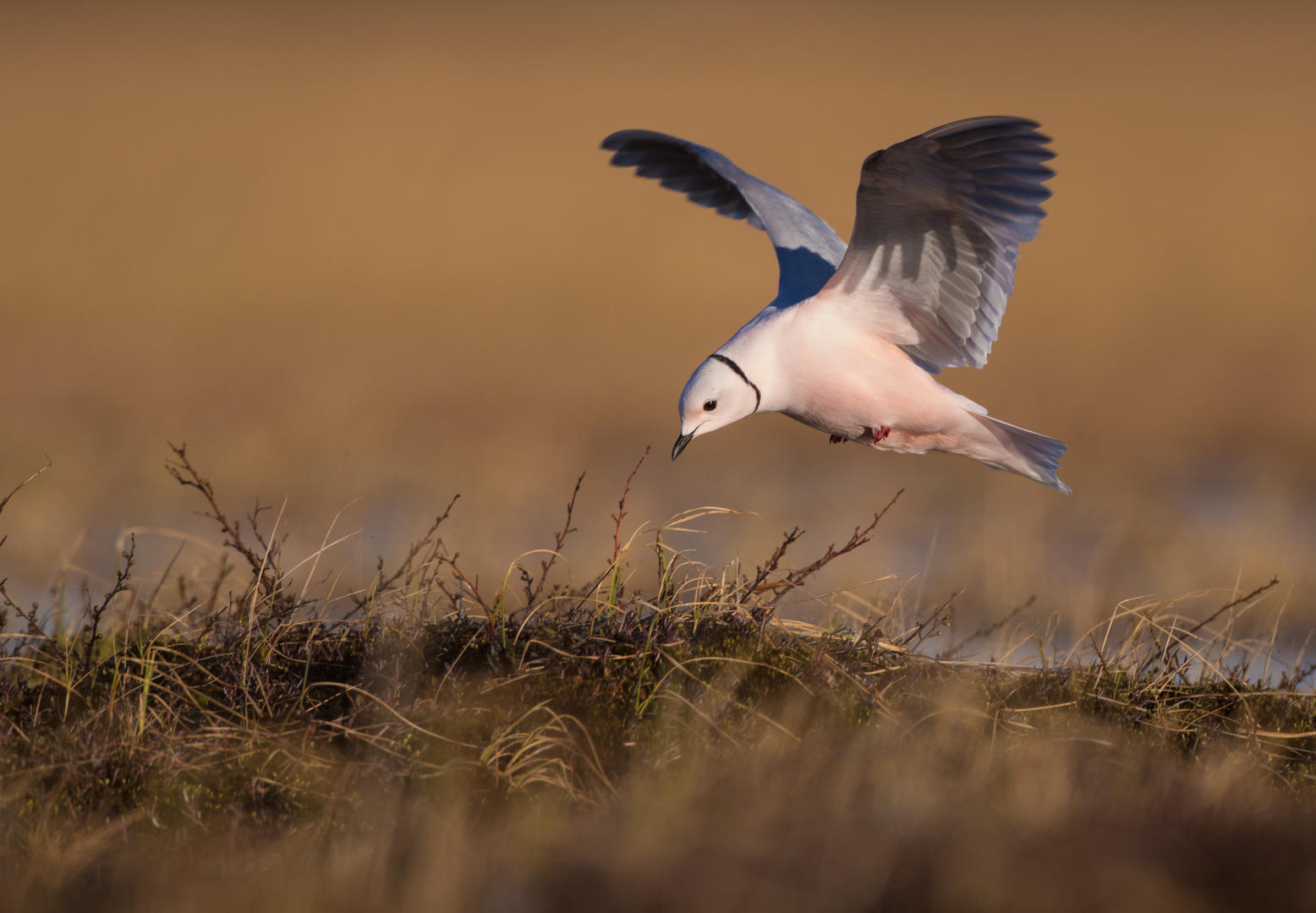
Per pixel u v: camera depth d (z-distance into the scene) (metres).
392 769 6.70
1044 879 5.28
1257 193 36.84
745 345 8.56
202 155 39.28
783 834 5.73
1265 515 15.56
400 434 19.06
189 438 18.33
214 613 8.32
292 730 6.97
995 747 7.04
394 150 40.50
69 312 26.48
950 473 18.02
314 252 31.56
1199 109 47.62
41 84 50.47
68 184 35.78
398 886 5.59
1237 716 7.74
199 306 27.38
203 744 6.79
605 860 5.55
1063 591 12.31
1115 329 27.08
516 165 39.72
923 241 8.22
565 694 7.19
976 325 8.55
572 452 18.91
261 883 5.58
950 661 8.09
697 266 31.47
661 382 23.44
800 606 9.71
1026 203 7.96
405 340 25.58
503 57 63.59
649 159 10.60
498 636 7.64
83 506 15.12
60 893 5.64
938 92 52.66
